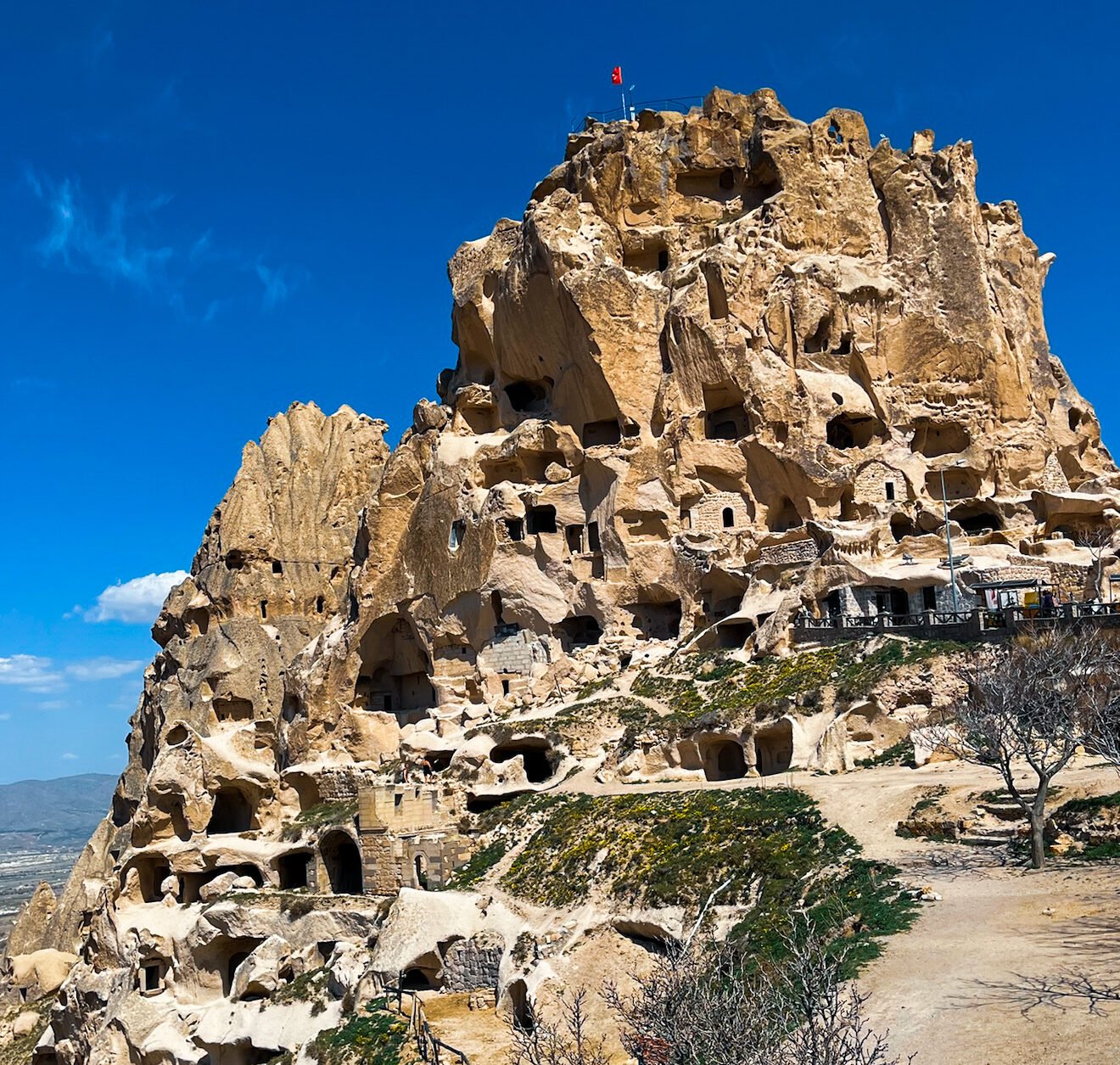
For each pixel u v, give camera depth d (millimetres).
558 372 87750
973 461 83062
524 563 84812
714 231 89625
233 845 76125
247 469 118125
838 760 56219
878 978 28422
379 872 62375
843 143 91625
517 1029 39031
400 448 93000
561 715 72000
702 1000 23562
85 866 106438
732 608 78312
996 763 38188
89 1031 71312
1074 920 30266
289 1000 56125
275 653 108125
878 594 71000
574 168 93312
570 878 50656
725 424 84375
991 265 90812
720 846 46438
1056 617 57312
